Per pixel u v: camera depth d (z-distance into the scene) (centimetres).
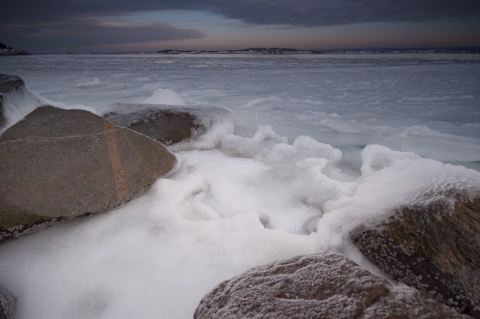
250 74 2098
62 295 196
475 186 230
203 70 2550
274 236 234
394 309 142
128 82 1547
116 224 256
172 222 256
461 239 202
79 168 269
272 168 383
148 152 304
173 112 449
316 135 603
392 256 208
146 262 220
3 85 361
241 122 686
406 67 2583
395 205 228
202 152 434
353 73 2070
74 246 234
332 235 237
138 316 184
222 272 212
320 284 159
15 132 274
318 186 324
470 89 1203
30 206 243
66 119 293
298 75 1984
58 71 2269
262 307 149
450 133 614
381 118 743
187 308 189
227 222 253
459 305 182
